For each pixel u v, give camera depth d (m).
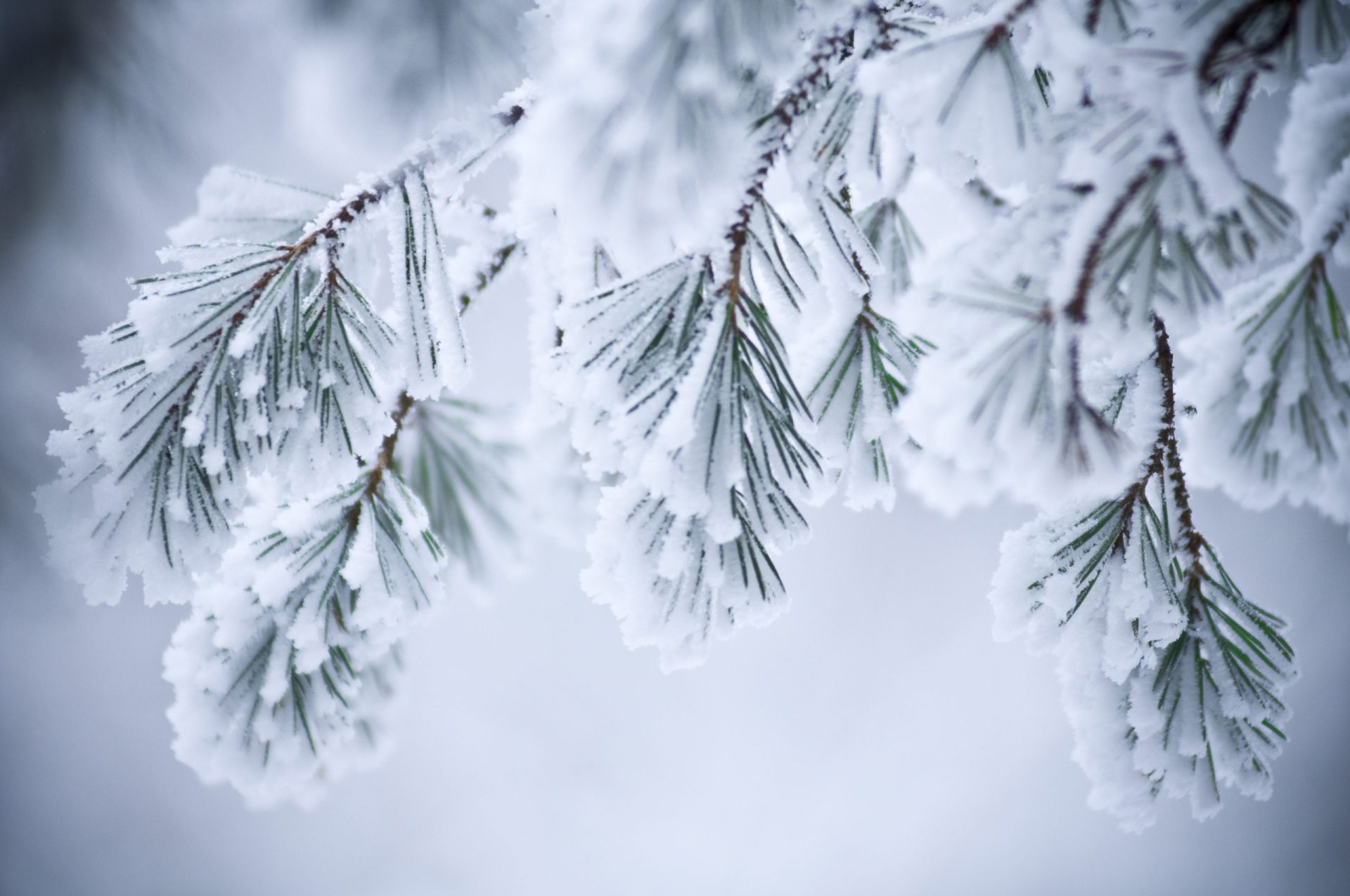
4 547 0.78
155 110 0.72
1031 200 0.56
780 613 0.60
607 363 0.59
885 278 0.76
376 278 0.71
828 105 0.60
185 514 0.60
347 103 0.53
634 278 0.60
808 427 0.61
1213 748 0.63
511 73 0.54
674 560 0.58
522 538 0.82
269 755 0.66
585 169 0.56
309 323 0.61
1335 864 1.60
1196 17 0.55
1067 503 0.64
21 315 0.76
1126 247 0.55
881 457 0.63
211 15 0.70
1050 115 0.57
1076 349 0.55
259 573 0.65
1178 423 0.72
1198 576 0.63
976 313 0.55
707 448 0.58
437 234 0.62
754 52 0.57
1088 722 0.64
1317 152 0.64
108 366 0.60
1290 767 1.68
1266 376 0.66
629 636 0.59
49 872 1.70
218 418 0.60
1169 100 0.54
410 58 0.53
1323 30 0.56
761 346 0.60
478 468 0.81
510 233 0.72
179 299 0.60
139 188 0.73
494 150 0.61
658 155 0.56
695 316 0.59
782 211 0.69
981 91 0.57
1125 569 0.63
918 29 0.60
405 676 0.81
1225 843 1.68
